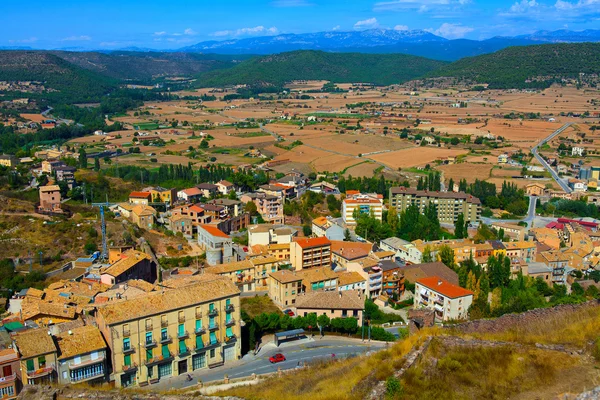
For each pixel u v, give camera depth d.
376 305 153.00
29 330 95.31
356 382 59.00
